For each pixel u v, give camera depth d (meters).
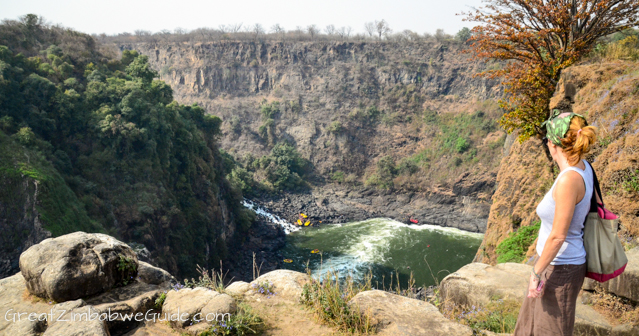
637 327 4.59
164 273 5.49
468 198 65.56
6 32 47.19
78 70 49.66
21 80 40.75
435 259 45.53
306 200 71.38
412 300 4.46
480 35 16.72
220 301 4.27
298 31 104.19
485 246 19.83
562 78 14.04
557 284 2.73
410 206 68.81
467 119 75.38
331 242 52.06
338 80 88.88
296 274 5.36
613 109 10.45
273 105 87.81
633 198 7.64
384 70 87.31
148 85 50.88
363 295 4.59
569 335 2.75
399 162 77.81
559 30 14.42
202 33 105.31
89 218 36.38
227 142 87.44
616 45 14.98
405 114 83.25
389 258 46.09
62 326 3.77
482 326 5.21
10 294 4.74
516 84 16.06
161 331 4.17
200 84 96.56
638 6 13.82
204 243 47.28
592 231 2.68
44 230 31.77
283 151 78.44
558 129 2.67
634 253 5.17
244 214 56.50
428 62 85.25
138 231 38.94
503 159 22.19
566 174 2.58
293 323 4.26
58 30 54.62
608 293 5.07
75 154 41.34
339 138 82.75
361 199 72.69
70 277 4.50
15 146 35.00
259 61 94.81
